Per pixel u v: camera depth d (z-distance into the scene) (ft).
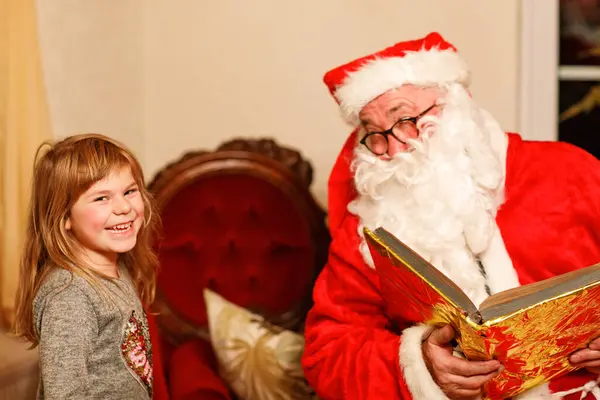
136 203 4.53
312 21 8.42
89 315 4.26
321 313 5.40
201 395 5.82
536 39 8.13
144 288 5.16
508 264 4.91
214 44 8.60
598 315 4.05
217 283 7.16
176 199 7.17
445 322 4.20
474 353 4.06
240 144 7.40
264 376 6.10
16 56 5.99
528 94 8.18
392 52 5.33
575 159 5.24
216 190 7.23
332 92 5.63
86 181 4.33
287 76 8.50
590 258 5.04
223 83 8.61
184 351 6.52
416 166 5.01
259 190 7.25
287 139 8.56
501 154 5.29
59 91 7.29
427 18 8.25
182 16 8.63
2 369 5.10
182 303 7.06
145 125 8.75
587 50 8.31
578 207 5.08
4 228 5.98
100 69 7.95
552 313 3.81
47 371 4.07
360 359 4.84
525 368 4.17
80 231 4.42
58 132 7.27
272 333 6.26
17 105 6.01
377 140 5.25
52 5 7.18
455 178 4.92
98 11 7.91
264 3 8.48
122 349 4.42
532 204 5.11
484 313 3.77
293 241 7.23
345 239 5.50
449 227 4.88
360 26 8.36
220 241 7.20
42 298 4.31
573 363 4.42
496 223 5.07
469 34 8.21
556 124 8.28
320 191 8.52
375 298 5.25
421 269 4.05
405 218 5.08
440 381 4.33
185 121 8.70
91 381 4.23
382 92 5.19
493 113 8.27
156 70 8.73
